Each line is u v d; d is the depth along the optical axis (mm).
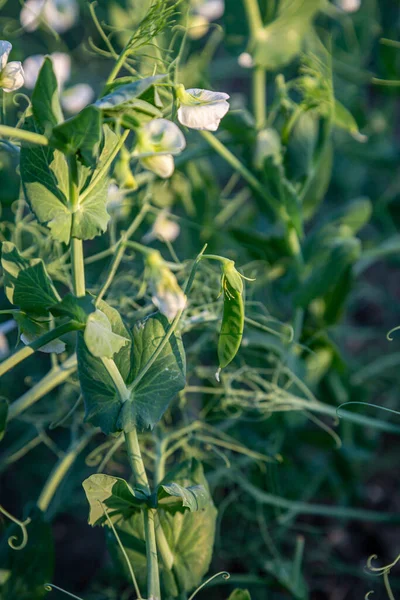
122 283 1633
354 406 1782
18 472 1915
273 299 1860
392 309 2387
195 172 1765
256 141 1556
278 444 1678
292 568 1614
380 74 2273
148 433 1462
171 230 1608
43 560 1271
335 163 2471
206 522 1148
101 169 956
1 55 1022
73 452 1367
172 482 1071
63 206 985
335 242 1557
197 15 1643
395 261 2201
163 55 1464
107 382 1033
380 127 2402
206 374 1593
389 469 2053
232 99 1870
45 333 1011
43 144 898
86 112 844
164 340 1018
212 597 1615
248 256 1770
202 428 1541
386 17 2514
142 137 873
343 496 1881
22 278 1029
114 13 1722
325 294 1633
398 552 1886
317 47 1823
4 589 1250
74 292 1010
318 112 1504
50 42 2168
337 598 1786
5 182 1707
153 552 1051
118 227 1783
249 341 1493
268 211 1702
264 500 1567
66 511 1898
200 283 1501
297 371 1604
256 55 1611
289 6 1579
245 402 1497
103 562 1848
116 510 1087
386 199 2248
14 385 1909
